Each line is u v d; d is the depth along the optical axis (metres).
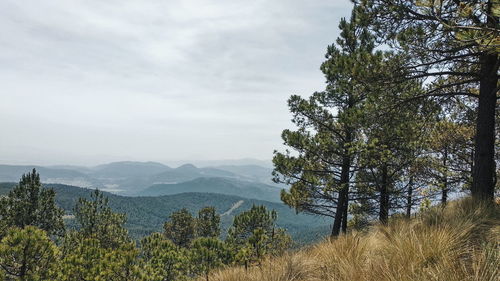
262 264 6.95
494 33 5.01
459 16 6.21
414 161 14.54
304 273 5.77
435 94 9.08
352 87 10.99
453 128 13.91
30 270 11.60
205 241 13.68
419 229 5.93
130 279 12.38
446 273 3.60
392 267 4.20
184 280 13.05
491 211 6.71
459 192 14.02
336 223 16.09
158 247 16.45
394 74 8.97
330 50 16.05
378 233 7.13
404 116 10.86
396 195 16.44
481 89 8.71
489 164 8.55
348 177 16.22
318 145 15.77
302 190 16.91
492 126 8.57
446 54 8.48
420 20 8.10
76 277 12.10
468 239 5.23
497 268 3.47
